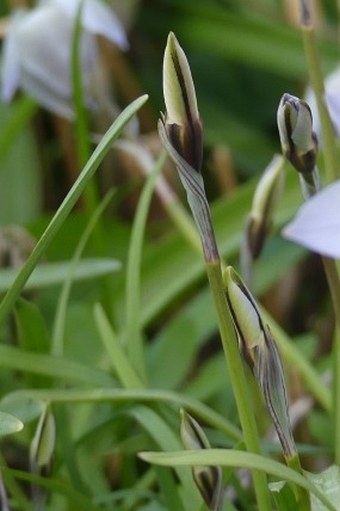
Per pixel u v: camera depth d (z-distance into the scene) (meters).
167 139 0.43
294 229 0.43
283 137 0.47
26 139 0.94
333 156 0.52
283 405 0.44
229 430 0.54
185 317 0.70
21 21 0.72
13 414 0.54
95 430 0.57
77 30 0.63
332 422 0.61
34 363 0.58
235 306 0.44
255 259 0.58
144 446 0.62
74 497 0.52
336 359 0.57
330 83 0.62
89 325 0.68
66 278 0.61
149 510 0.58
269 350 0.44
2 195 0.91
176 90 0.43
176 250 0.75
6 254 0.65
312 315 0.93
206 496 0.46
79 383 0.64
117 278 0.81
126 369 0.56
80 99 0.64
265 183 0.57
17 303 0.59
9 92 0.74
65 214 0.47
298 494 0.46
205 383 0.67
